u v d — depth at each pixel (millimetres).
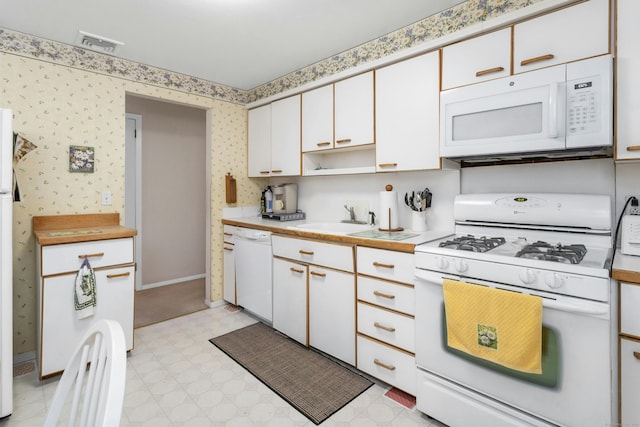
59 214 2377
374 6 1941
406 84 2107
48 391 1912
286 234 2523
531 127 1558
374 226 2631
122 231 2242
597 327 1189
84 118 2471
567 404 1254
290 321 2510
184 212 4156
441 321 1588
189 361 2246
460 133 1792
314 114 2721
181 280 4152
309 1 1880
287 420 1683
